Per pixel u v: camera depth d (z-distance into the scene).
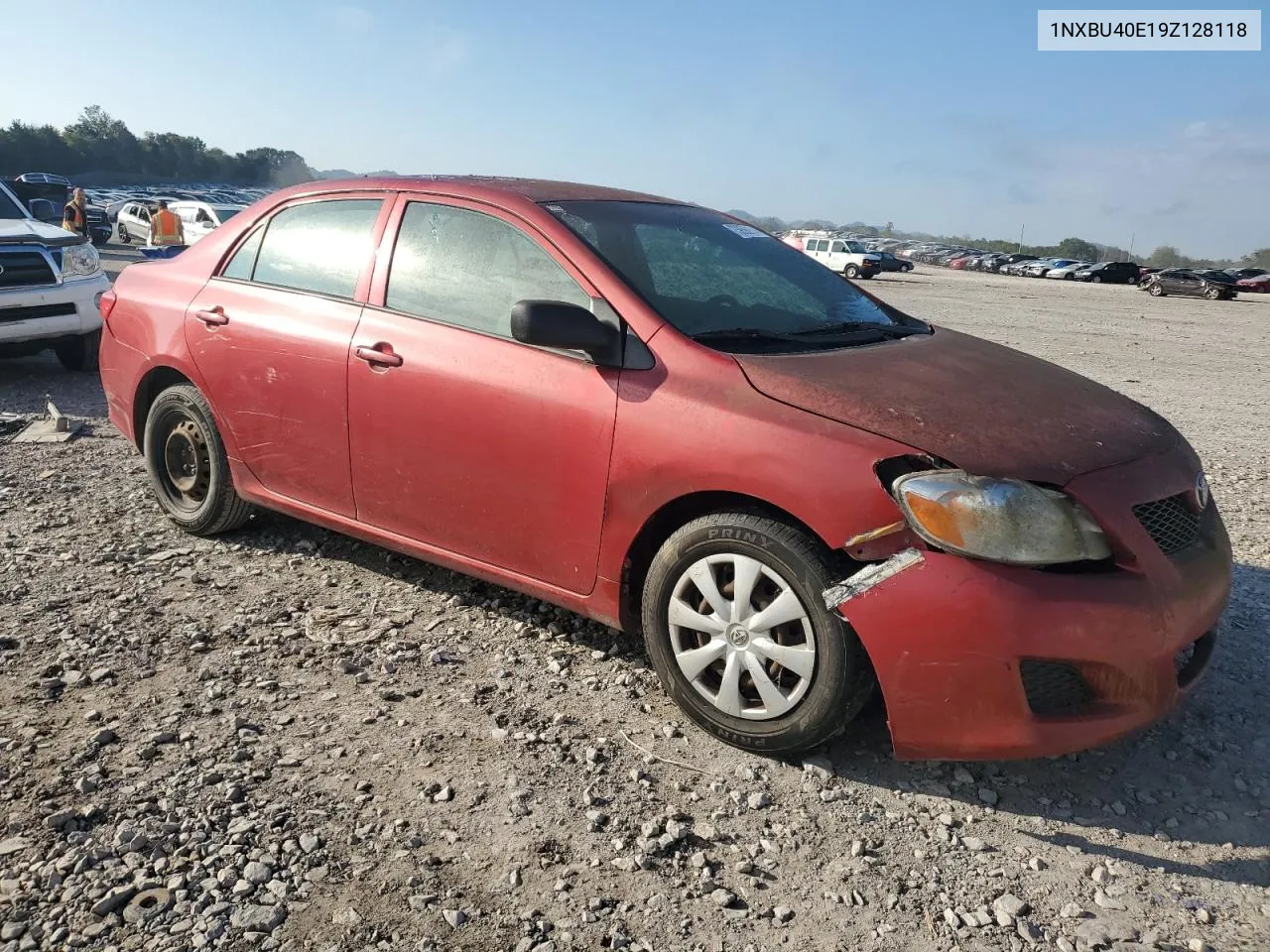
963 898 2.38
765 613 2.83
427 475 3.54
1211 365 13.79
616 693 3.29
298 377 3.87
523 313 2.94
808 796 2.76
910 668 2.60
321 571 4.24
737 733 2.93
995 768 2.93
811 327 3.48
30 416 6.85
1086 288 43.38
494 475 3.35
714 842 2.56
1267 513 5.64
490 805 2.66
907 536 2.62
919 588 2.57
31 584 3.98
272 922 2.20
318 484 3.93
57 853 2.38
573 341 3.00
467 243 3.55
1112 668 2.59
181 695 3.16
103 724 2.97
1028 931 2.27
